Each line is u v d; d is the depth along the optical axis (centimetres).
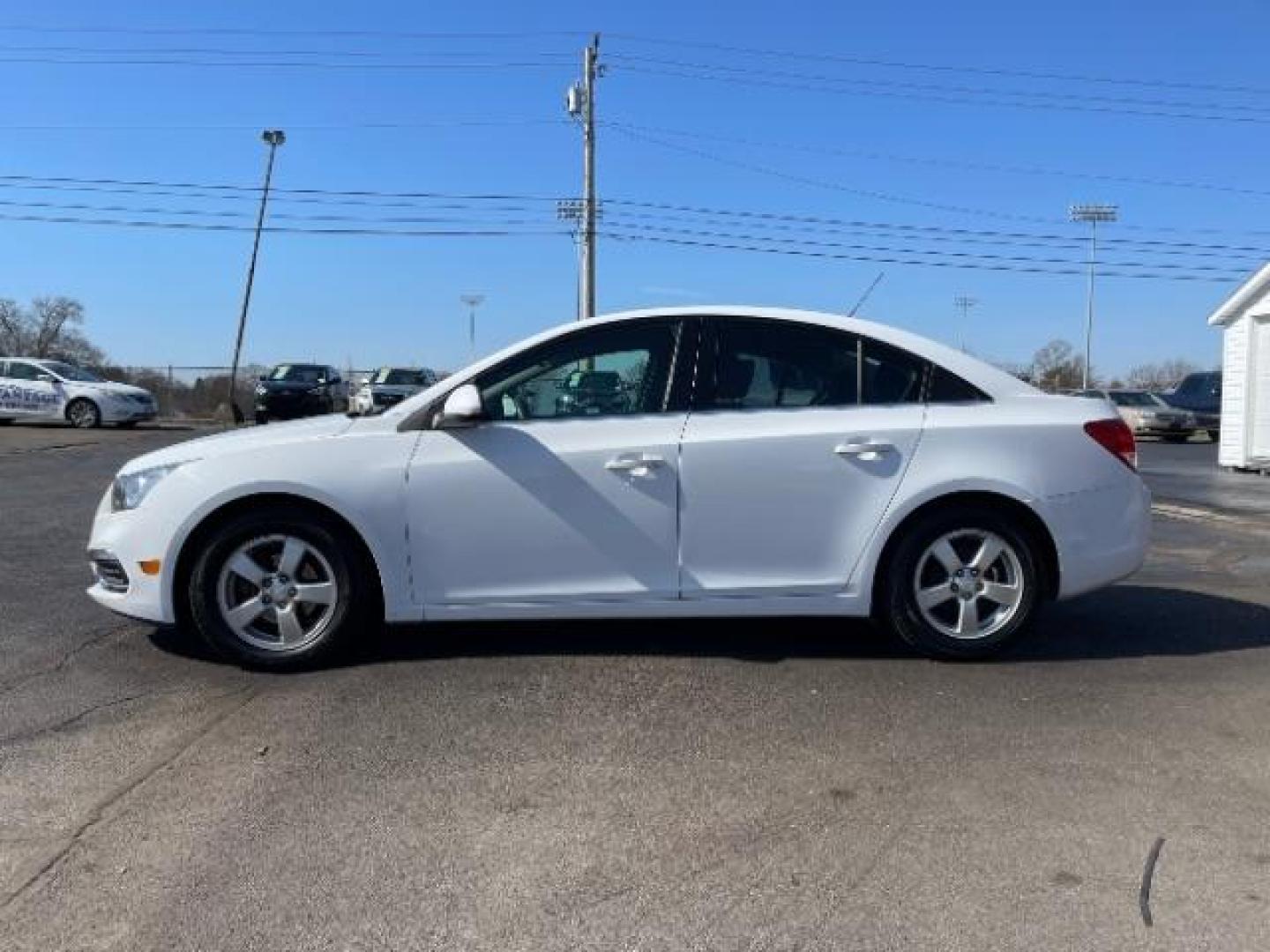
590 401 529
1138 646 572
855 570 525
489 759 413
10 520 1038
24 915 306
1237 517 1148
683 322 536
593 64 3622
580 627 598
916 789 389
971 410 534
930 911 309
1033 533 539
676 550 520
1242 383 1803
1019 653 555
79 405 2677
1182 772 404
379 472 510
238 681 504
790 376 536
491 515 514
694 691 489
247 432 542
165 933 298
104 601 531
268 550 515
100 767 406
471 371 527
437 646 558
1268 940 295
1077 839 352
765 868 333
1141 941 294
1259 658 550
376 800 378
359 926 301
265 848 344
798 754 420
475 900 315
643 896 317
